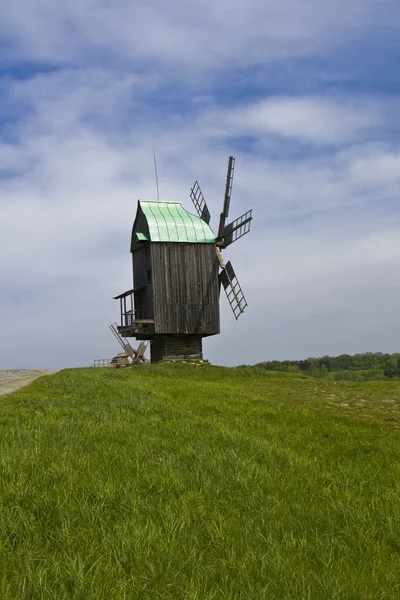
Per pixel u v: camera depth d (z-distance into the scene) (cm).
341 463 1153
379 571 612
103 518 678
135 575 555
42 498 717
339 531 724
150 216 4700
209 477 884
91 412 1541
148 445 1088
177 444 1127
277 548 633
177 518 695
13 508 684
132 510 706
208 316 4644
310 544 664
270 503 798
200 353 4772
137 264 4928
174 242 4619
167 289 4575
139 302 4900
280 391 2723
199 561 591
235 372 3703
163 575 555
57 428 1220
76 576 532
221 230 4738
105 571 551
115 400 1822
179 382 3075
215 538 654
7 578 543
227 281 4634
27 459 877
